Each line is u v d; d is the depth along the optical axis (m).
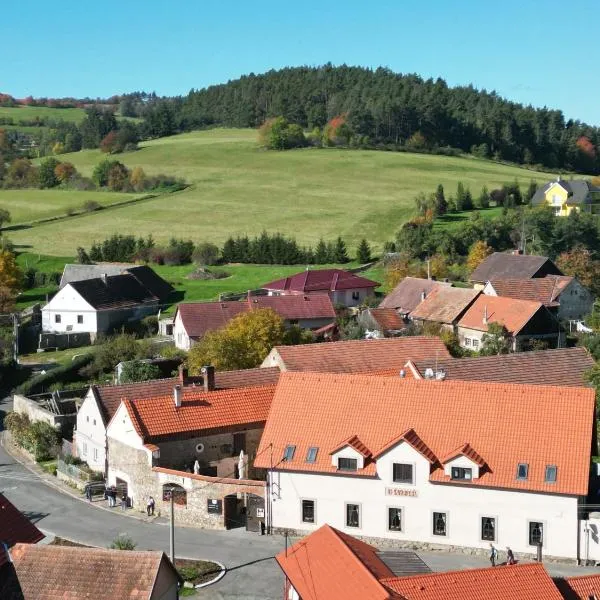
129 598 43.06
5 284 156.38
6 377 117.19
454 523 61.88
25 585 44.25
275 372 84.19
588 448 60.56
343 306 136.00
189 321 120.44
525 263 139.38
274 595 56.38
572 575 57.47
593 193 193.00
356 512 64.06
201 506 67.81
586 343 104.06
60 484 78.31
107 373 113.50
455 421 63.88
